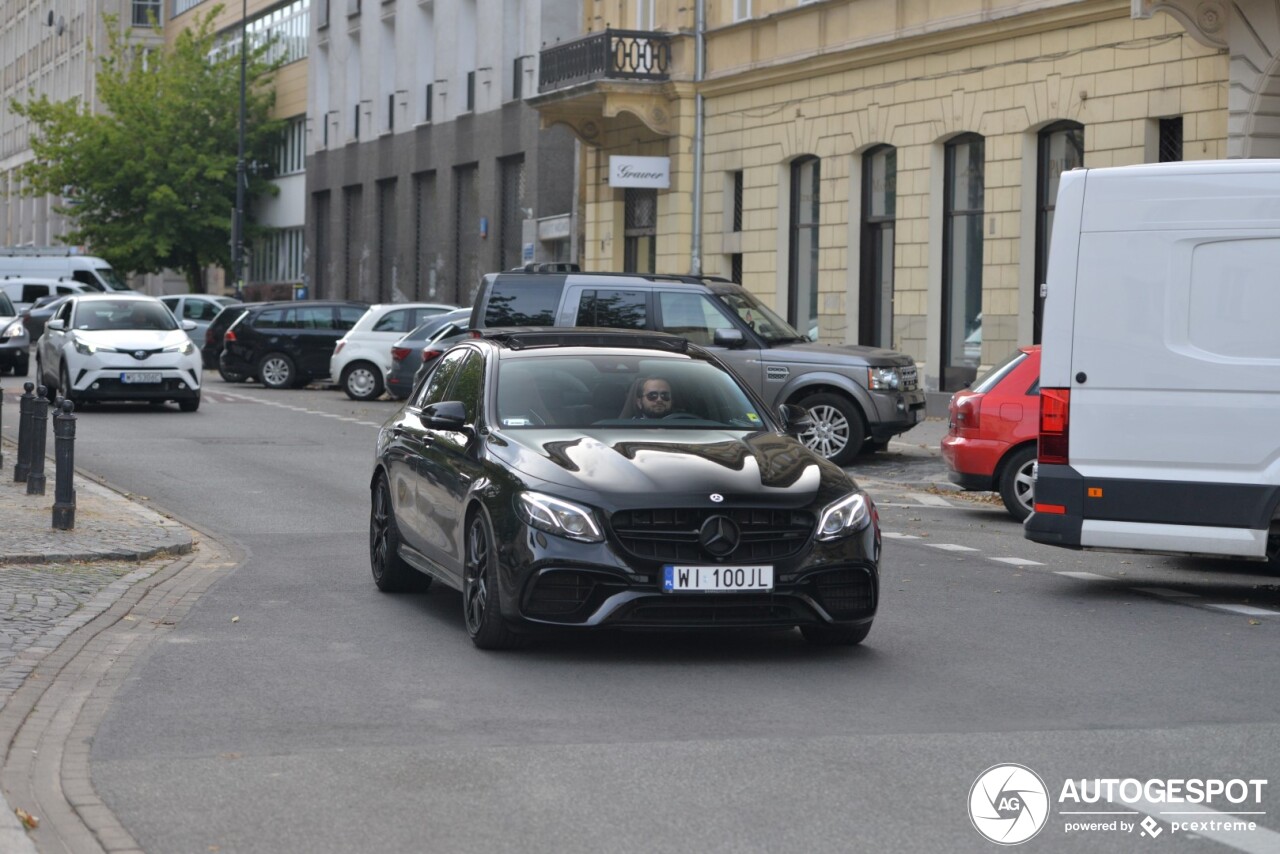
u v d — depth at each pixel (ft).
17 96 347.36
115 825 19.98
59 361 94.68
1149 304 37.09
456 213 165.27
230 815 20.48
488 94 156.15
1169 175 37.06
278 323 124.16
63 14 304.30
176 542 43.88
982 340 90.58
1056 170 87.15
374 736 24.50
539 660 30.37
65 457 45.42
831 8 102.17
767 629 31.68
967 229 93.81
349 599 37.24
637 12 126.62
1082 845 19.57
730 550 29.30
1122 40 80.89
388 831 19.86
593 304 69.05
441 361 38.04
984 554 46.03
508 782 22.00
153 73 218.59
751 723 25.48
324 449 74.59
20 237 339.98
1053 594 38.96
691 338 69.56
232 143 218.18
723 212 114.83
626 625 29.27
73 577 38.75
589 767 22.79
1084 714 26.27
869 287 102.42
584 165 134.62
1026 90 87.10
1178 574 42.78
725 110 114.01
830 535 29.94
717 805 20.97
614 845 19.34
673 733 24.80
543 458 30.66
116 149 214.48
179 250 220.02
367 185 188.03
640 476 29.71
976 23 89.15
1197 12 72.43
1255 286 36.42
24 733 24.43
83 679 28.32
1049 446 37.88
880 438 69.82
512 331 36.42
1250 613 36.47
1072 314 37.68
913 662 30.50
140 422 87.66
